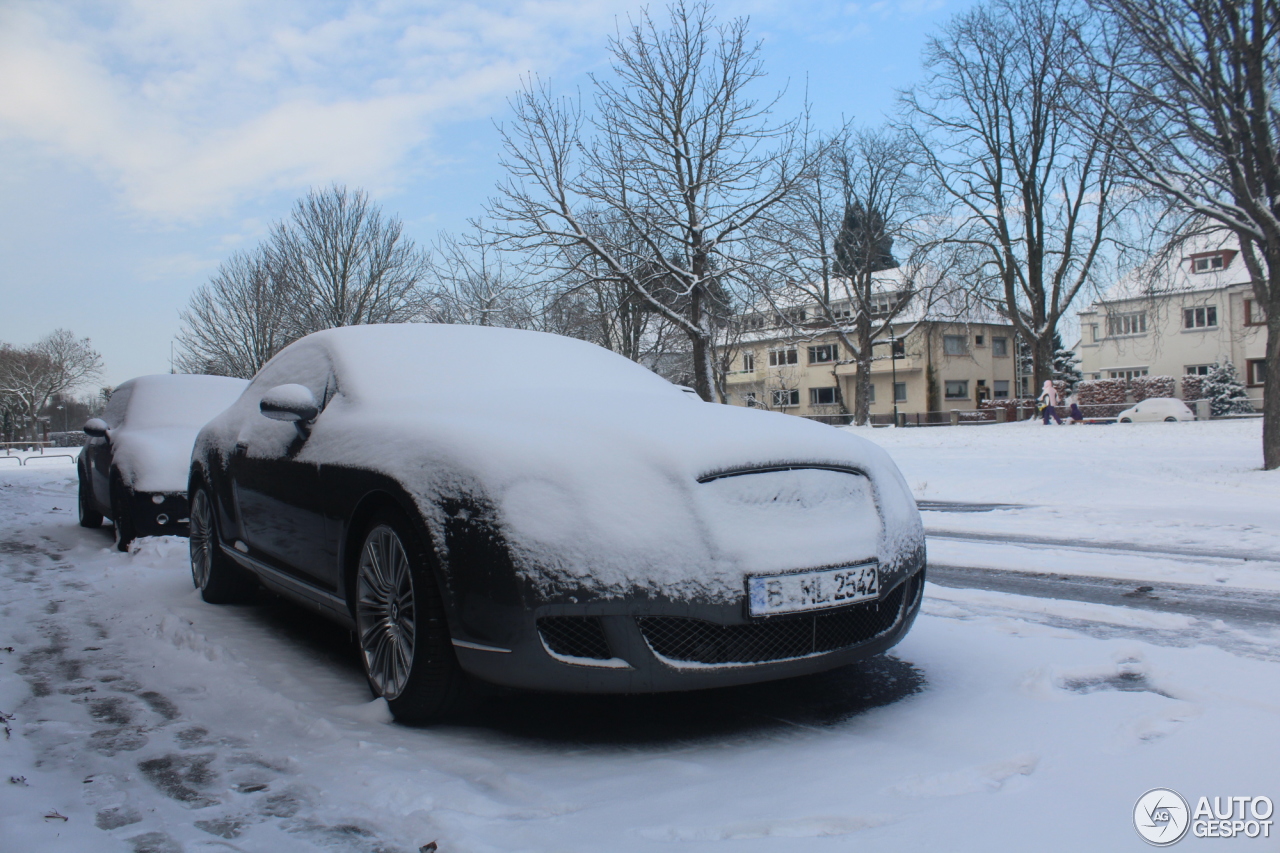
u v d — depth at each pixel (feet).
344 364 13.29
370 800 7.71
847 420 173.99
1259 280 45.09
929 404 187.42
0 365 268.00
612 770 8.48
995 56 109.40
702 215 75.00
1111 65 43.75
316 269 99.40
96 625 15.03
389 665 10.26
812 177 74.95
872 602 9.78
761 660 9.23
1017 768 8.27
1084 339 179.01
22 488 51.44
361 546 11.01
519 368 13.93
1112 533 25.84
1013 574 19.69
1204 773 7.92
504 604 8.86
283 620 15.29
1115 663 11.79
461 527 9.21
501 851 6.71
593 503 9.12
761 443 10.04
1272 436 41.42
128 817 7.38
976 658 12.26
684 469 9.39
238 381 29.91
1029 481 41.63
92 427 26.35
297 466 12.69
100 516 30.50
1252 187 42.45
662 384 15.37
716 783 8.07
